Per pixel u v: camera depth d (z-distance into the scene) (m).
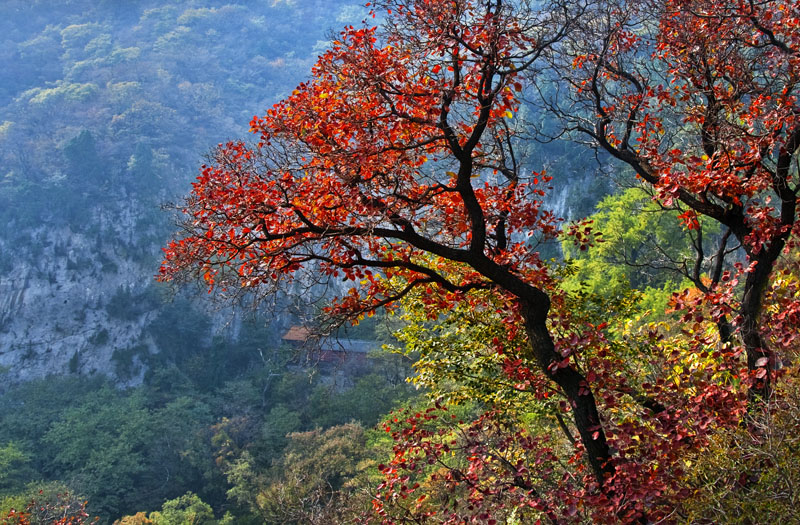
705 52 8.73
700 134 8.93
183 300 103.69
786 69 7.88
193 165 152.00
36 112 152.75
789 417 5.54
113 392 86.31
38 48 195.25
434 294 9.80
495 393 10.59
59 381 88.56
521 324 9.38
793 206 7.39
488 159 9.31
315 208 7.79
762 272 7.31
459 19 7.10
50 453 68.69
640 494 5.48
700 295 6.68
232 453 58.97
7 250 115.94
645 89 9.44
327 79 8.13
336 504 13.64
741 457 5.42
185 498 49.25
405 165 8.34
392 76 7.79
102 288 114.81
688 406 6.08
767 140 7.66
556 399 9.43
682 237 27.39
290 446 51.56
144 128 153.50
